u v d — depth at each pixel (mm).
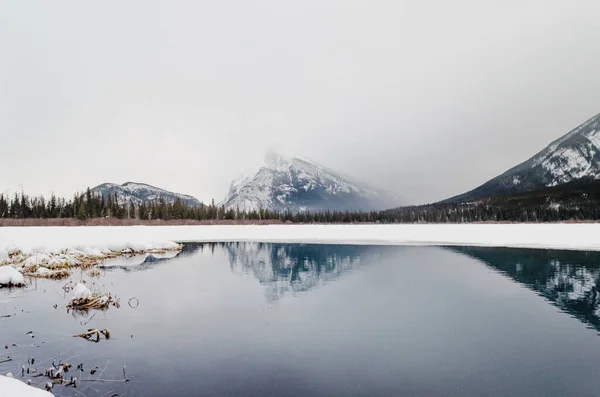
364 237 53656
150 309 13266
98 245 32938
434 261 26328
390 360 8484
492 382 7324
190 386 7180
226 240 50938
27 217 93125
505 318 11906
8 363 8352
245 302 14352
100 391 6957
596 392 6887
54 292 16375
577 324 11227
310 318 12016
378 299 14750
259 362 8375
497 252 31156
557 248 32844
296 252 34406
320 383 7309
